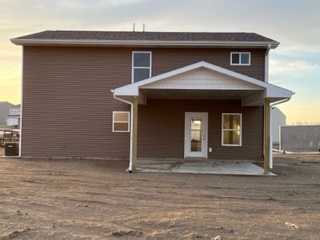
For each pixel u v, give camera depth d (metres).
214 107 17.75
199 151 17.80
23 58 17.77
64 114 17.66
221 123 17.67
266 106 13.05
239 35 18.62
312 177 12.55
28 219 6.00
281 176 12.71
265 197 8.66
